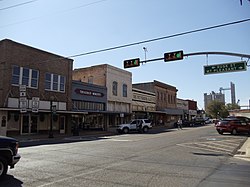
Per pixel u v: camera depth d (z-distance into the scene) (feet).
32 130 93.71
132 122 116.98
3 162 26.61
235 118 103.09
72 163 35.78
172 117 216.13
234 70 59.41
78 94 115.03
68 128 107.04
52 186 23.95
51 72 101.30
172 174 30.07
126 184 25.13
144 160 39.52
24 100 81.30
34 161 36.70
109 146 57.52
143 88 185.88
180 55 59.93
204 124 212.02
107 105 133.80
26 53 92.12
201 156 45.27
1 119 82.33
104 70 135.13
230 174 30.73
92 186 24.21
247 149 54.39
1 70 85.46
